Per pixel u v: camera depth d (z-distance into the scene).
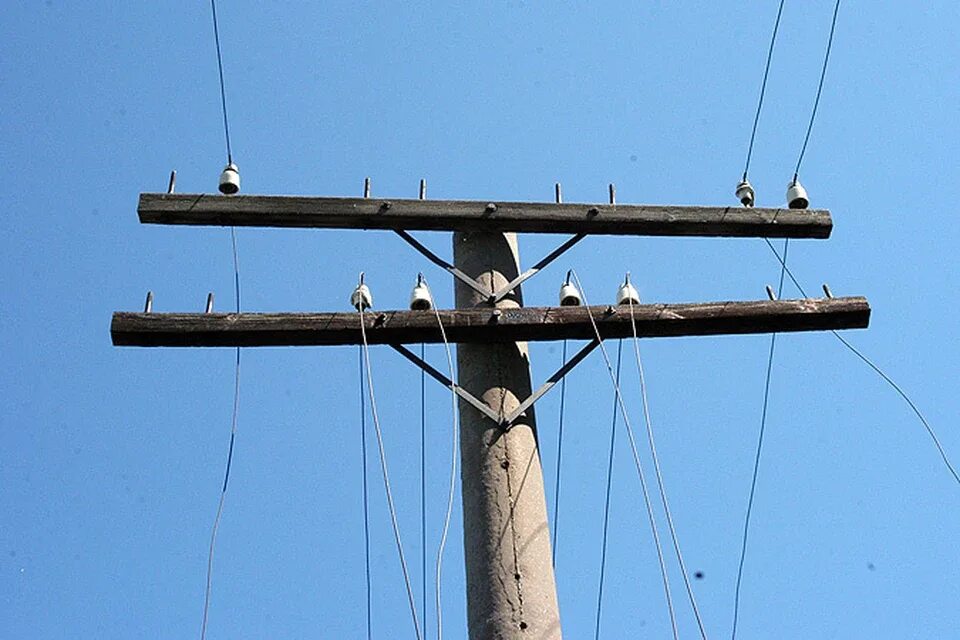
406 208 14.49
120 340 13.53
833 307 14.24
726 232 14.95
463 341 13.83
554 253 14.65
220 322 13.59
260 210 14.31
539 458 13.37
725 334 14.24
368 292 13.96
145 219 14.22
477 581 12.54
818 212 15.12
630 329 13.94
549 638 12.20
